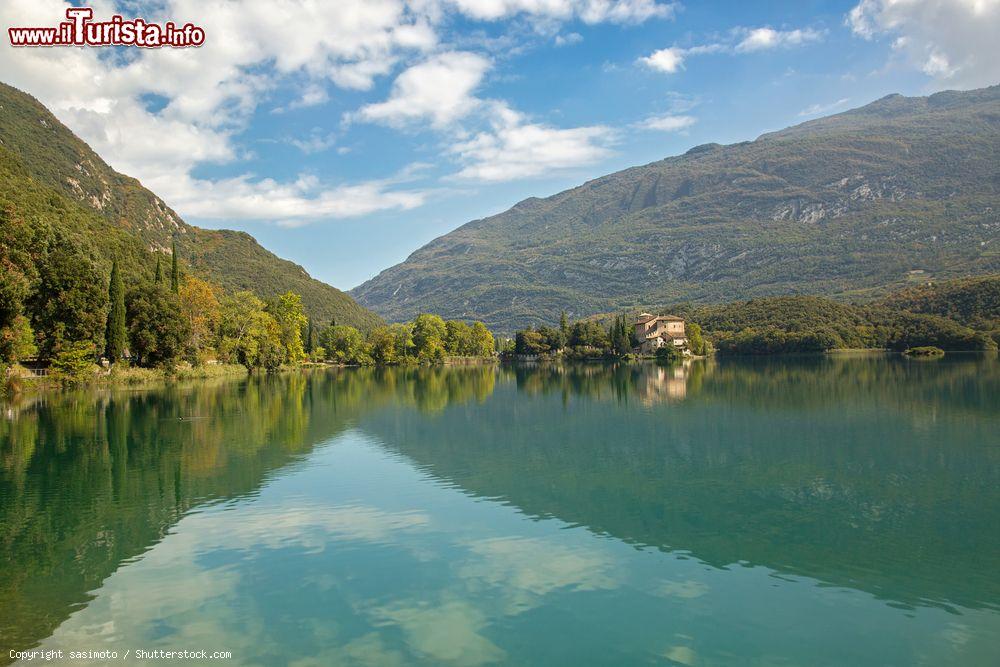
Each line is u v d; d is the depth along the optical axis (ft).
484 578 67.72
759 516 88.89
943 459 123.34
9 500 98.53
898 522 85.76
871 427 160.35
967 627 56.70
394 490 103.65
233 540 79.77
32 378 250.16
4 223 237.04
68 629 57.00
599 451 136.56
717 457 128.47
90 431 162.30
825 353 640.17
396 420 187.32
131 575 68.85
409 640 54.80
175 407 215.31
